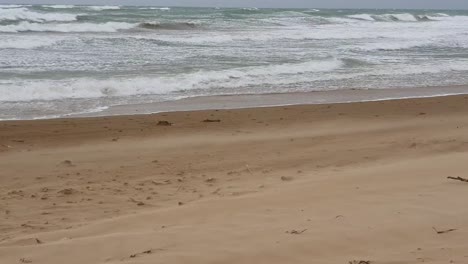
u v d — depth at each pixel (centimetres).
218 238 428
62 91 1370
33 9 3484
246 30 3347
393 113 1284
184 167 795
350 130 1070
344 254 384
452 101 1476
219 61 1980
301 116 1223
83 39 2402
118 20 3362
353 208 494
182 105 1322
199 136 1005
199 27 3416
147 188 680
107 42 2373
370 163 786
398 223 440
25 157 839
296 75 1820
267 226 454
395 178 604
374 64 2156
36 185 699
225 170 777
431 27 4559
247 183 684
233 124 1125
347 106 1363
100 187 688
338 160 825
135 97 1393
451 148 867
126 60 1889
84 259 403
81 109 1228
